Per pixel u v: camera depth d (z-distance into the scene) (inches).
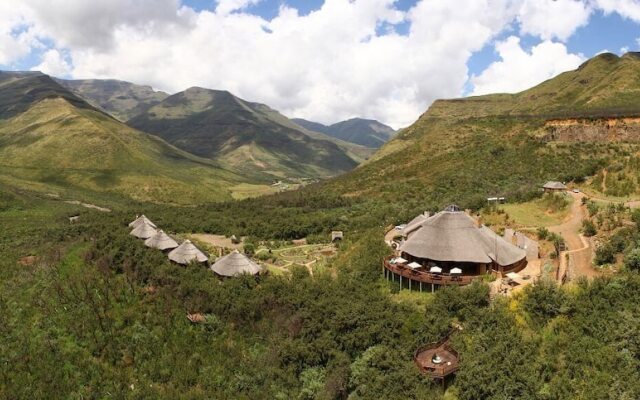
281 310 1846.7
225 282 2049.7
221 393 1496.1
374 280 1982.0
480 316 1408.7
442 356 1343.5
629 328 1175.0
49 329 1759.4
